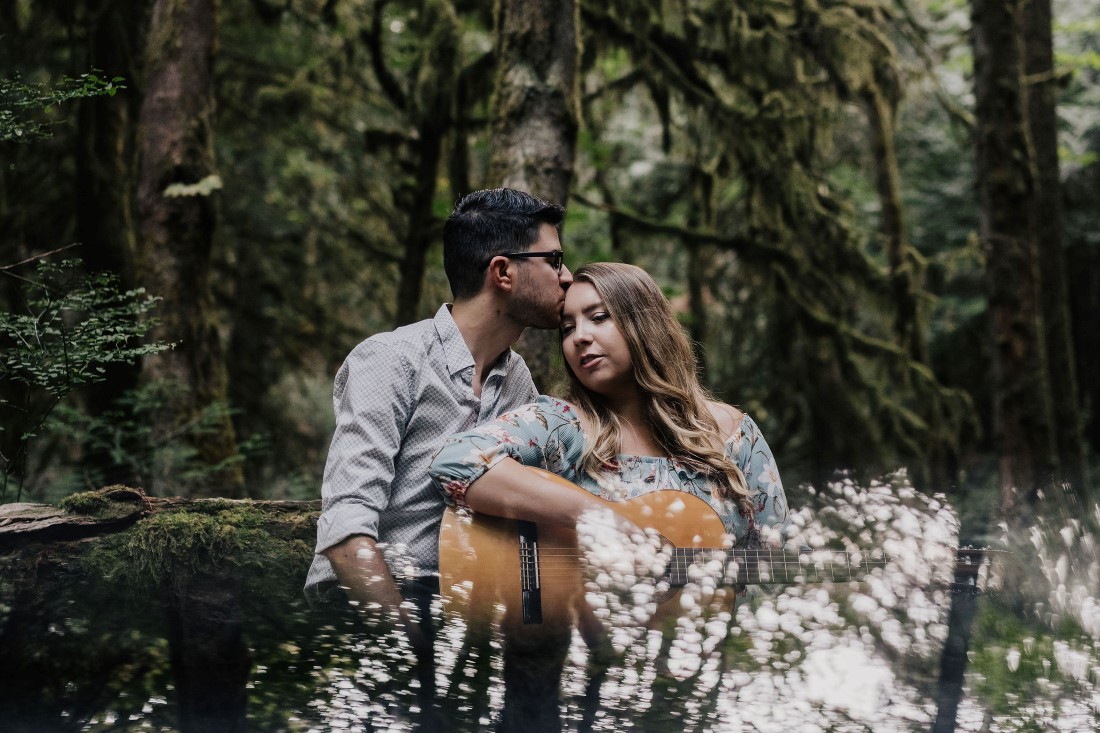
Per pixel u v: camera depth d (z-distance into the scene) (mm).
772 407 9273
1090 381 12977
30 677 1771
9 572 2312
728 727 1588
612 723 1649
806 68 7652
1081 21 11117
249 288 9047
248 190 9070
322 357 9625
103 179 6297
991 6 7234
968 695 1712
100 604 2166
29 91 2861
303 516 2607
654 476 2244
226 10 8102
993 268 7223
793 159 7672
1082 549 2525
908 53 10414
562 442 2266
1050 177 8242
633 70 7320
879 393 7965
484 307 2396
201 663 1843
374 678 1763
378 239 9578
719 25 7363
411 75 7652
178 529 2461
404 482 2295
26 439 2791
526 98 4039
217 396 4867
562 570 2113
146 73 4926
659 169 10539
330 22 7648
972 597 2166
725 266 9570
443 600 2068
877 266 8148
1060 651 1885
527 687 1720
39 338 2816
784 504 2355
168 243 4777
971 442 8172
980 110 7301
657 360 2281
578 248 10211
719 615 2021
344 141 9453
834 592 2127
